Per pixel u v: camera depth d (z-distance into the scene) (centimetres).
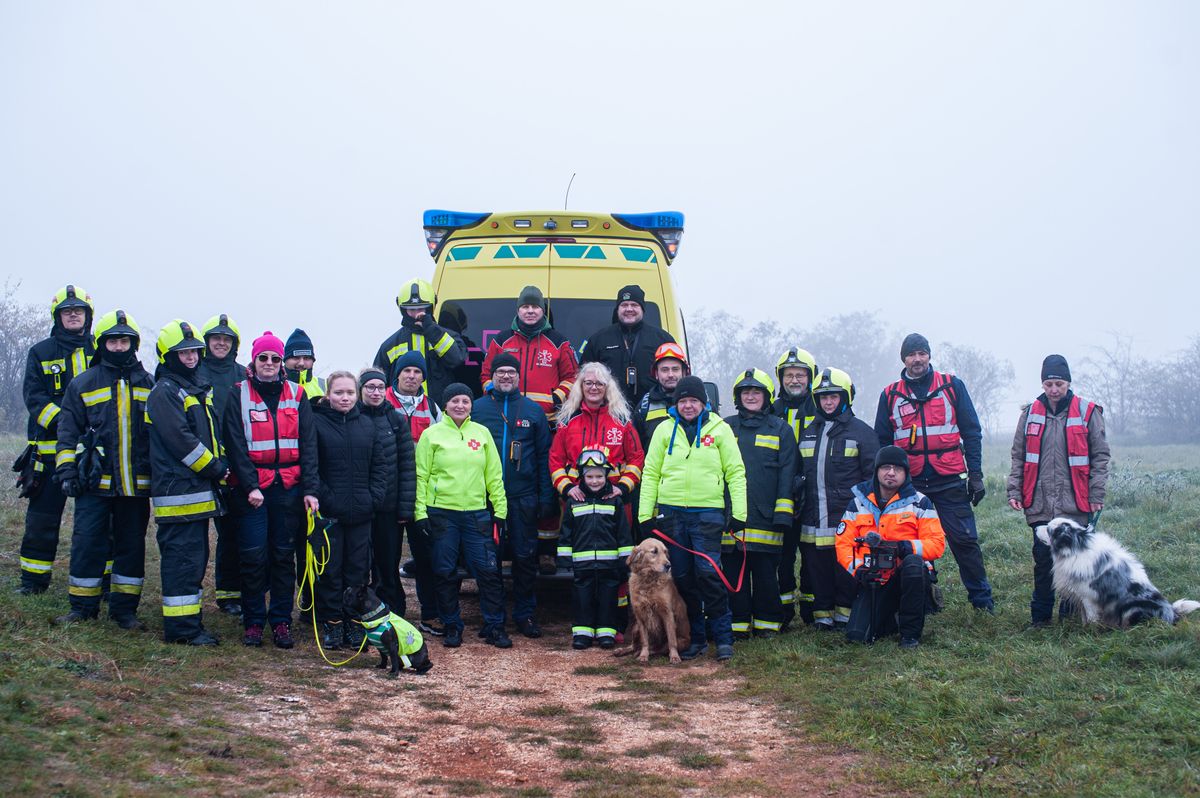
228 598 756
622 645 755
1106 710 512
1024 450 720
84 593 623
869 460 738
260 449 652
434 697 592
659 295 891
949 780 455
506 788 454
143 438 631
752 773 482
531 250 890
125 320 630
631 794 451
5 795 362
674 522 725
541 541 825
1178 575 809
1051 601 698
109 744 432
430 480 735
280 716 518
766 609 747
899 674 605
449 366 823
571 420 759
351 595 630
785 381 796
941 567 922
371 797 429
